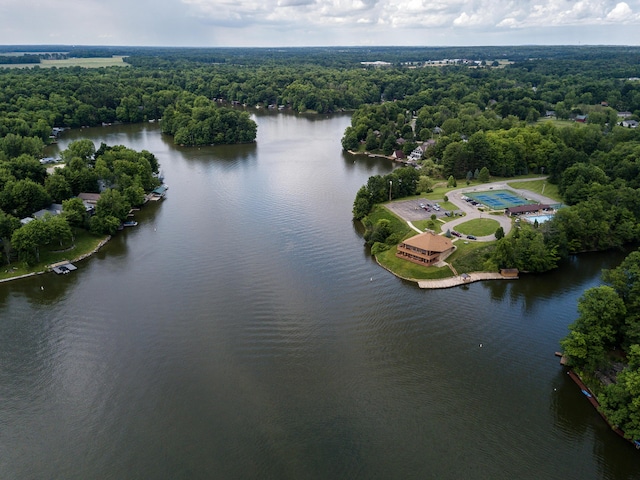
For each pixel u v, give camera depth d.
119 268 148.62
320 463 81.94
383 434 88.00
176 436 87.06
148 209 199.38
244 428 88.88
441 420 91.38
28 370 103.56
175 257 155.50
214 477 79.19
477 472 80.75
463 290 137.50
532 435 88.25
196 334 115.81
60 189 184.62
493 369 105.19
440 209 186.88
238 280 140.75
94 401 94.94
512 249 145.50
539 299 132.62
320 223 185.12
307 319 122.06
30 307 127.56
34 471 80.31
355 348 111.50
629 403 84.62
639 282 104.38
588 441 86.88
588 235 160.12
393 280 142.88
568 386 100.06
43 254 154.38
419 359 108.19
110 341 113.25
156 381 100.31
